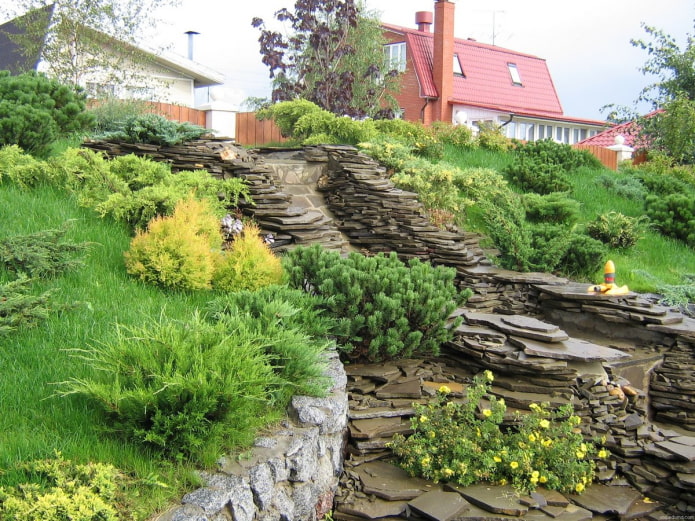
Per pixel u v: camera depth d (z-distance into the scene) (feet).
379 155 40.42
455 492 16.99
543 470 18.06
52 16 48.29
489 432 18.62
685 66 77.77
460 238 33.68
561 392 20.48
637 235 39.60
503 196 39.11
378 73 71.61
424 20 105.29
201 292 21.20
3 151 27.27
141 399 12.36
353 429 18.08
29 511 9.93
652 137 73.26
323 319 19.97
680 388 24.62
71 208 24.98
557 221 40.75
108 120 39.65
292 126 49.14
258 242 23.15
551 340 21.33
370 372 20.42
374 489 16.75
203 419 12.84
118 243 23.21
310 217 30.86
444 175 37.47
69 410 13.00
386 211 33.76
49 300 17.47
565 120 105.19
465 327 23.02
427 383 20.83
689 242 43.09
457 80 101.71
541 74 118.93
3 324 15.44
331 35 64.49
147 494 11.49
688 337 25.71
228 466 12.79
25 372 14.03
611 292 27.76
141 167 29.04
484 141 55.11
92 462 11.64
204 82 75.15
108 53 51.08
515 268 32.07
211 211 25.72
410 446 17.97
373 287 20.97
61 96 34.76
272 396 15.10
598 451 20.12
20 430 12.12
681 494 18.54
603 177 51.88
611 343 27.14
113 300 18.60
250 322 17.53
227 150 32.60
